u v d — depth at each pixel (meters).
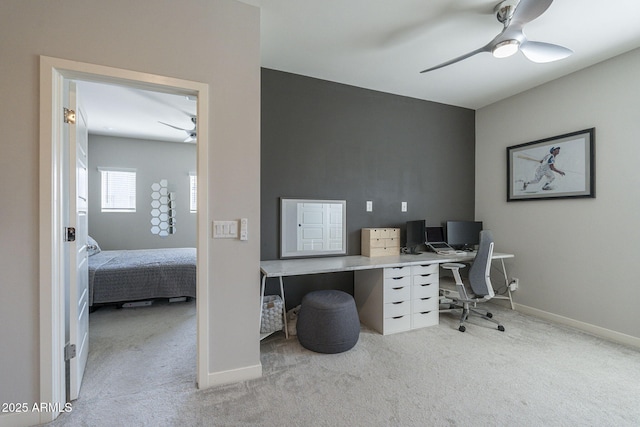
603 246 2.62
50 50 1.48
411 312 2.77
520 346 2.42
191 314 3.21
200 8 1.77
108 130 4.86
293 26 2.14
